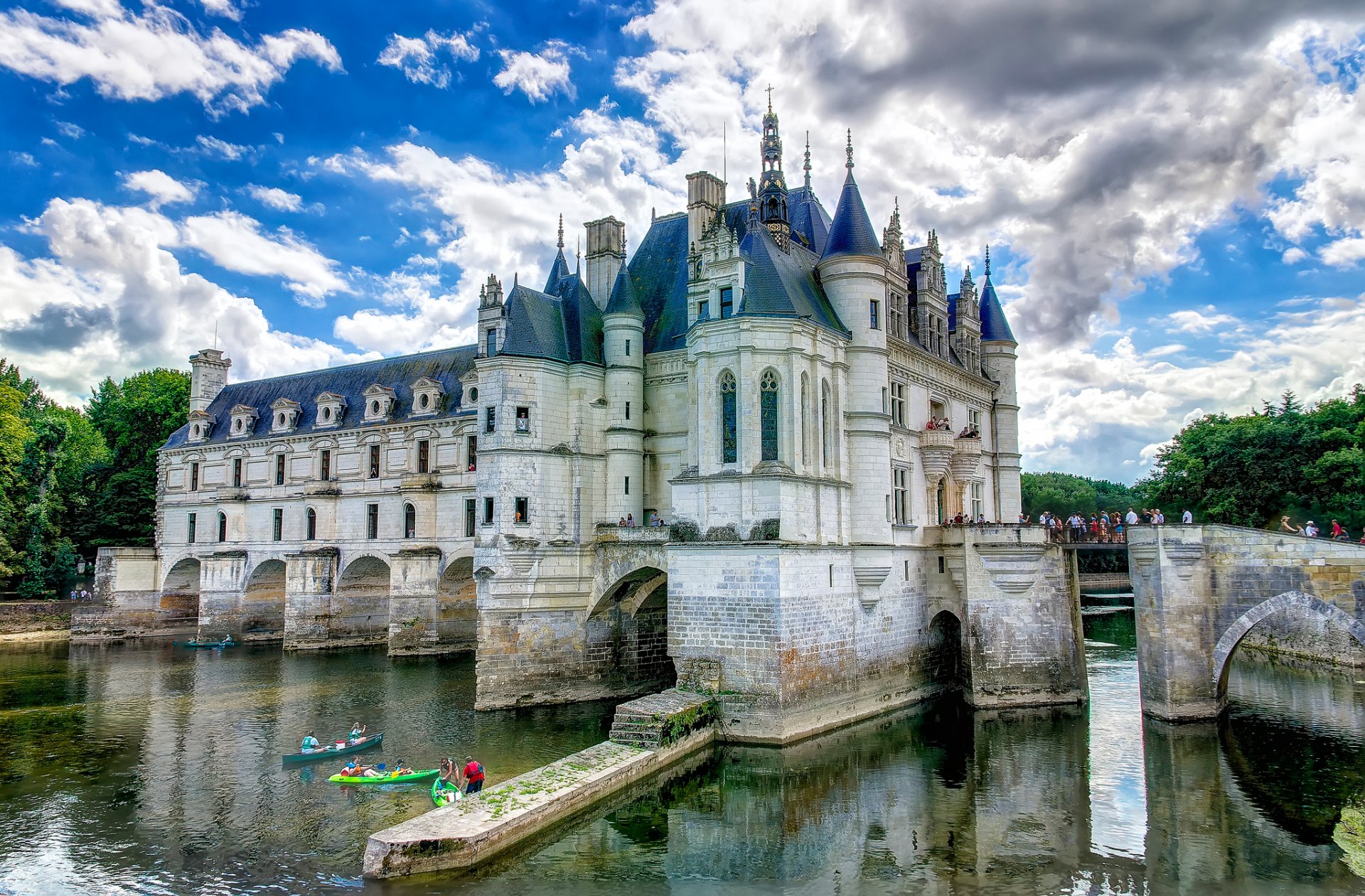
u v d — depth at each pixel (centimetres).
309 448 7812
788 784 3359
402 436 7188
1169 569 4141
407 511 7031
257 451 8194
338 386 8244
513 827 2722
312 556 7194
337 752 3834
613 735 3575
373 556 7181
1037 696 4631
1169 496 7956
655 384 5081
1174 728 4034
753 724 3841
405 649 6619
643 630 5181
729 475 4050
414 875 2525
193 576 8819
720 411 4175
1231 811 3017
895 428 4891
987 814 3052
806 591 4019
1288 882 2484
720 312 4262
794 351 4112
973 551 4753
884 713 4509
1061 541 4797
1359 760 3512
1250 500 6706
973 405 6150
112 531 9581
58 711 4875
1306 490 6500
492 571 4606
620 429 4919
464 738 4103
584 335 5003
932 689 5038
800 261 4769
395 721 4469
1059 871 2584
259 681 5709
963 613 4844
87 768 3700
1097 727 4166
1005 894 2444
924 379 5366
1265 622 6194
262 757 3862
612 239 5562
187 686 5569
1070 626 4681
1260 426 6912
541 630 4750
